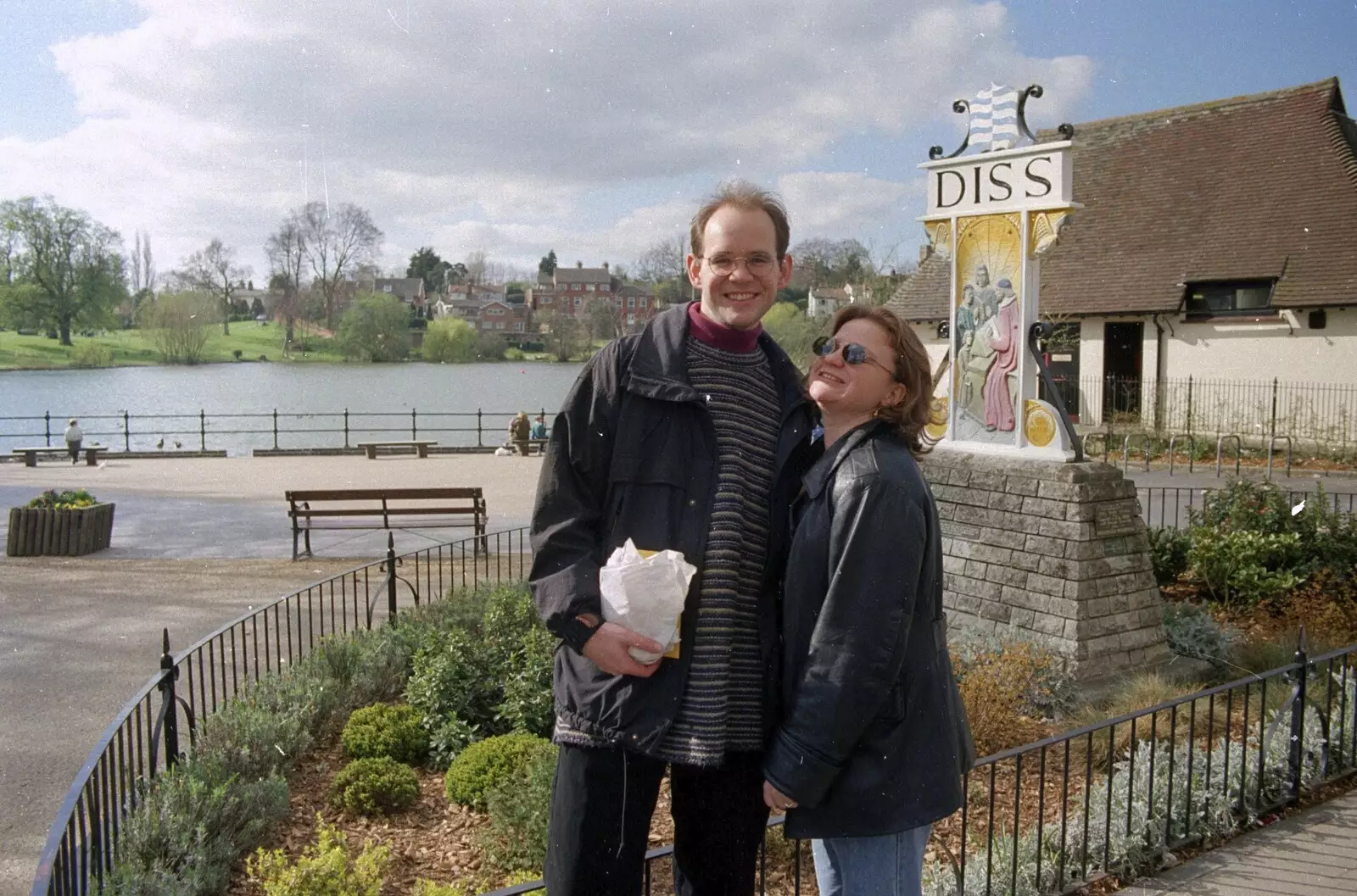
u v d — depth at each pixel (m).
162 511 17.95
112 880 4.21
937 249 8.57
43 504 14.13
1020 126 7.88
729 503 2.36
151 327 62.12
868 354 2.41
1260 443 23.72
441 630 7.96
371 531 15.79
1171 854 4.73
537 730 6.60
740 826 2.47
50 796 5.89
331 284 64.62
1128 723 6.30
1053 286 27.28
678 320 2.49
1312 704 5.62
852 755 2.36
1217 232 25.75
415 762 6.43
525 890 2.88
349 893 4.20
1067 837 4.68
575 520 2.36
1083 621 7.21
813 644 2.27
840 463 2.37
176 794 4.98
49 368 59.97
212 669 6.39
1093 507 7.36
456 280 105.62
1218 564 9.63
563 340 65.50
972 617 7.92
